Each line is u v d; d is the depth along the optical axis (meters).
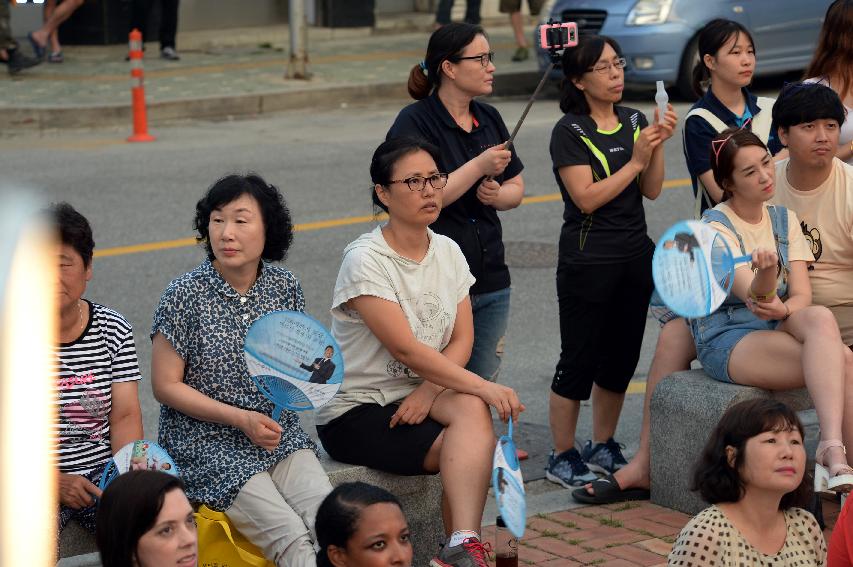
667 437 6.04
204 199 4.95
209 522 4.74
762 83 19.94
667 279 4.84
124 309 9.55
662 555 5.46
